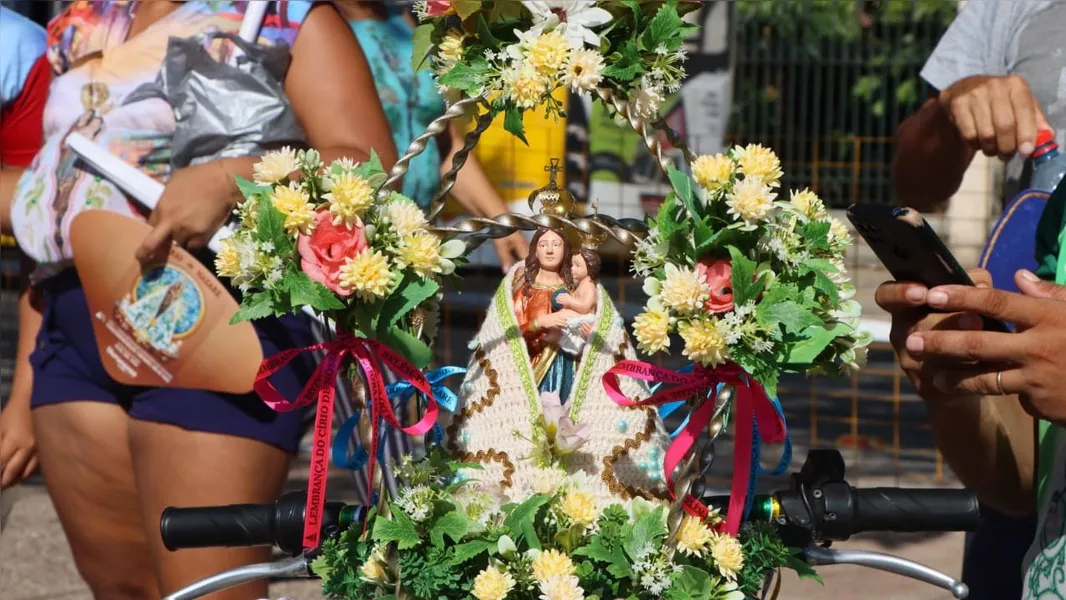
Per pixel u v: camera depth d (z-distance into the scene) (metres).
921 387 2.00
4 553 4.68
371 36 3.17
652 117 1.75
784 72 10.48
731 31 8.59
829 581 4.42
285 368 2.58
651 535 1.63
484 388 1.78
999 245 2.23
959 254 9.19
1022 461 2.06
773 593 1.84
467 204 3.37
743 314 1.60
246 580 1.84
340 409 2.40
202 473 2.57
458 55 1.77
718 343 1.58
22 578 4.38
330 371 1.72
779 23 10.01
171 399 2.58
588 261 1.82
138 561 2.84
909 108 9.64
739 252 1.61
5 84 2.99
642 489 1.75
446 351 7.74
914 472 5.81
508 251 3.48
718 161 1.66
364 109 2.64
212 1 2.66
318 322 2.55
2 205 2.92
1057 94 2.54
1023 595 1.88
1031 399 1.65
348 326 1.72
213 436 2.58
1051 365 1.62
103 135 2.59
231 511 1.88
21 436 2.93
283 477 2.67
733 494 1.70
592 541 1.62
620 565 1.60
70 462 2.74
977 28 2.74
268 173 1.69
